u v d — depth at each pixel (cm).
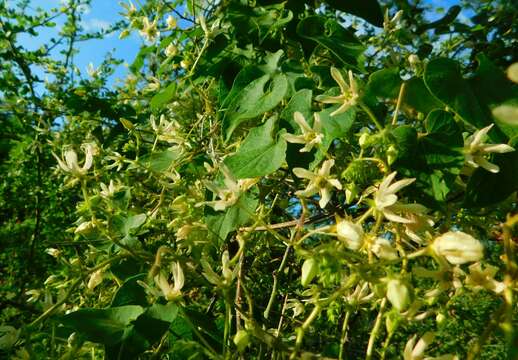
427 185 17
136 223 25
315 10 28
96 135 44
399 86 19
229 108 22
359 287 18
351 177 18
